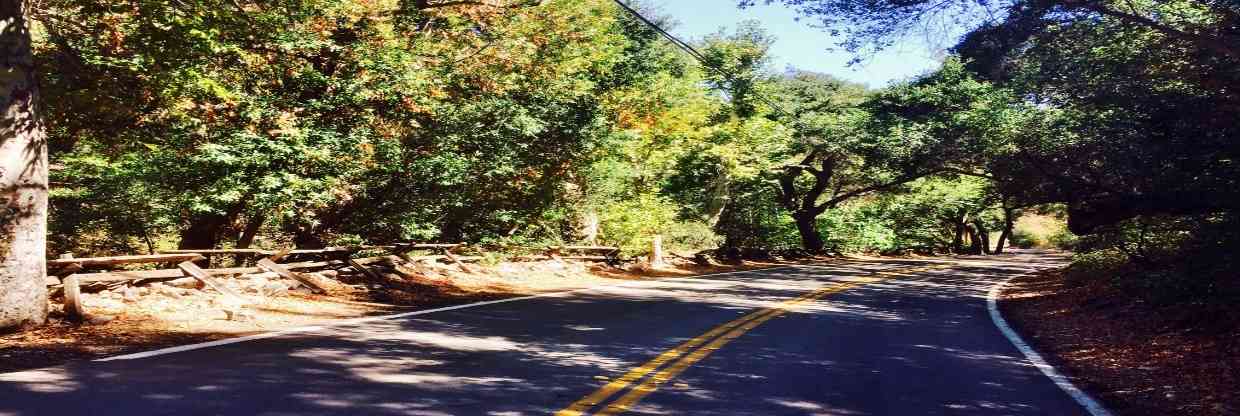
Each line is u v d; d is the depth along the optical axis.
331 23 14.44
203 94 12.55
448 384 6.29
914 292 19.55
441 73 16.38
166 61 11.12
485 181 18.62
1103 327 11.34
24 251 8.11
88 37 11.41
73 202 15.37
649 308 13.34
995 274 29.70
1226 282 8.97
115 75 11.34
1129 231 14.74
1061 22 10.26
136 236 17.66
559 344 8.75
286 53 13.71
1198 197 10.23
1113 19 10.22
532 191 20.44
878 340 10.21
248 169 13.53
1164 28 9.21
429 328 9.67
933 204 54.12
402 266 15.82
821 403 6.20
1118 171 12.43
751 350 8.83
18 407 5.05
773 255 40.81
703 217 37.16
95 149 14.17
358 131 14.62
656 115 26.95
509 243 20.56
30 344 7.42
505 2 17.91
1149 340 9.61
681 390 6.46
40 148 8.45
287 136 13.28
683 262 30.22
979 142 20.28
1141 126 11.30
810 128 38.78
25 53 8.30
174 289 10.34
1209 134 10.10
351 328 9.35
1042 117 15.58
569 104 20.38
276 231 18.89
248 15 12.33
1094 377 7.91
